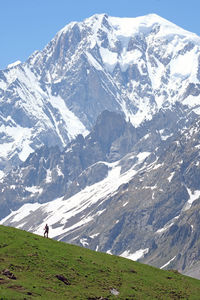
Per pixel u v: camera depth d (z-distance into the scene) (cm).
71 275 14362
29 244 15450
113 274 15162
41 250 15350
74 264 15050
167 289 15100
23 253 14788
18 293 12394
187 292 15175
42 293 12862
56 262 14750
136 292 14400
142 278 15450
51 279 13788
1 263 14012
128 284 14750
